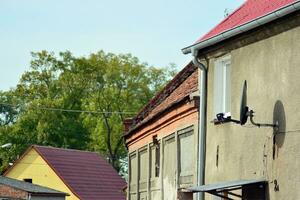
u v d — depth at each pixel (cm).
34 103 13388
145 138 5031
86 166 11112
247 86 3300
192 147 3897
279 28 3062
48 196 10031
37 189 10081
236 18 3659
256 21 3092
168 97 5006
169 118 4284
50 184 10894
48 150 11225
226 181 3350
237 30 3250
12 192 10012
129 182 5631
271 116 3102
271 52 3128
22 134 13462
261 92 3186
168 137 4384
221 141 3538
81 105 13038
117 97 12312
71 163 11075
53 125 13275
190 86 4247
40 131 13238
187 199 4050
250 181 3089
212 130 3638
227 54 3516
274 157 3056
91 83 12950
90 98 12612
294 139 2933
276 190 3023
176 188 4172
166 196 4425
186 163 4016
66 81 13250
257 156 3192
